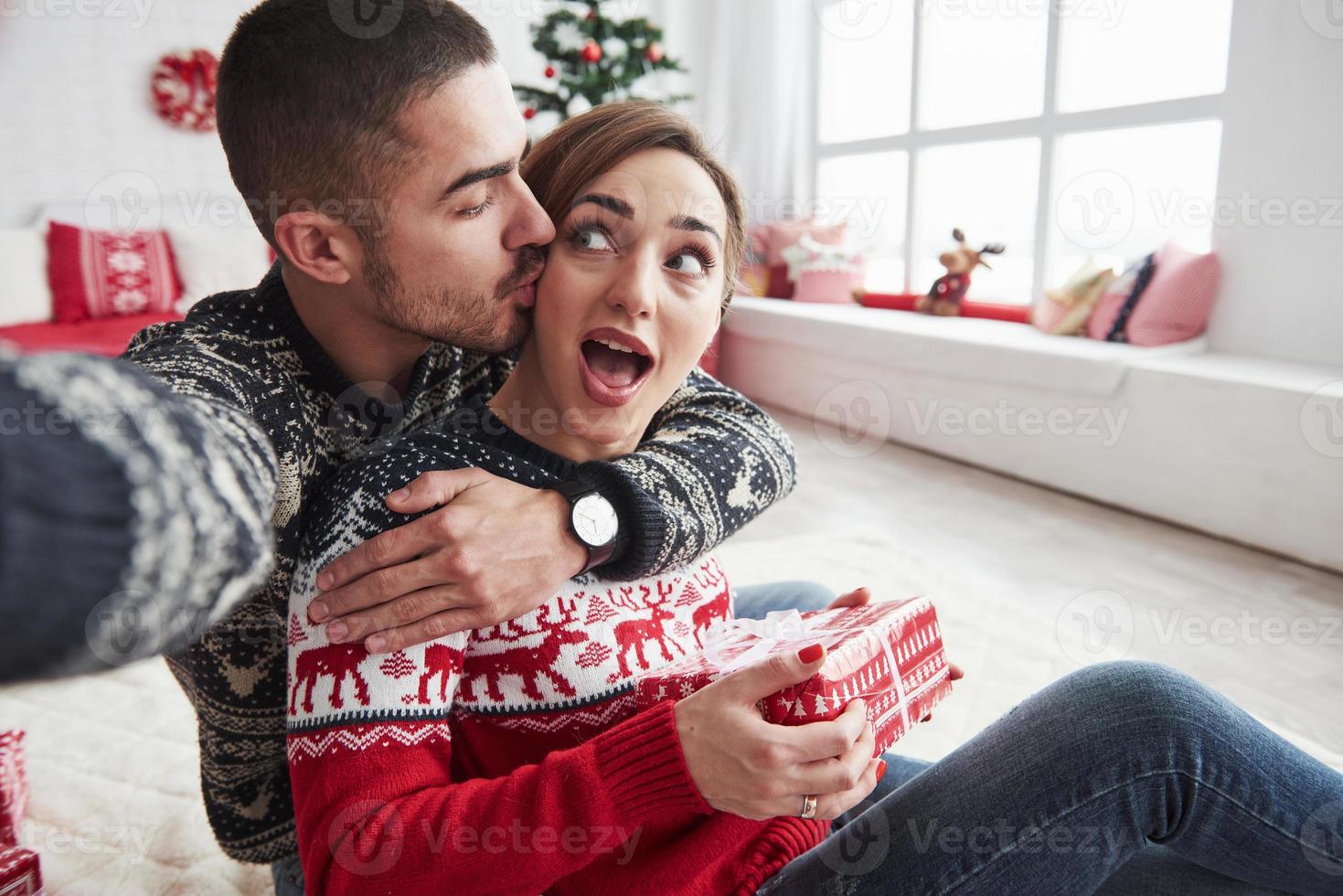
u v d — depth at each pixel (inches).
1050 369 127.1
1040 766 26.6
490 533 26.0
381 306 29.8
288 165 27.7
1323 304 114.8
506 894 23.9
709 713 23.5
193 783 63.4
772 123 203.0
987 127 161.3
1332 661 79.6
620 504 28.9
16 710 71.8
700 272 32.2
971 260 164.4
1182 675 28.3
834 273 188.5
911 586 95.0
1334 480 98.7
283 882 36.9
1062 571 101.2
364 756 23.8
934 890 26.6
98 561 9.4
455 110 27.3
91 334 143.6
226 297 31.9
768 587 47.3
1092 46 143.6
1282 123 116.7
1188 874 29.8
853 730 23.8
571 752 24.3
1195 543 109.6
